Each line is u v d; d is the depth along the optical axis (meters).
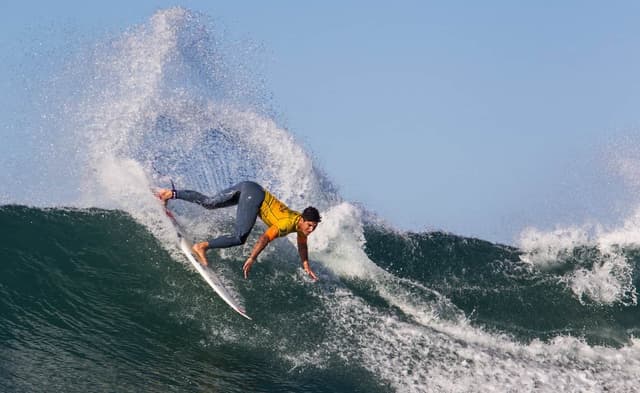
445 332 34.34
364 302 35.34
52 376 26.36
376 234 42.81
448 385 29.94
